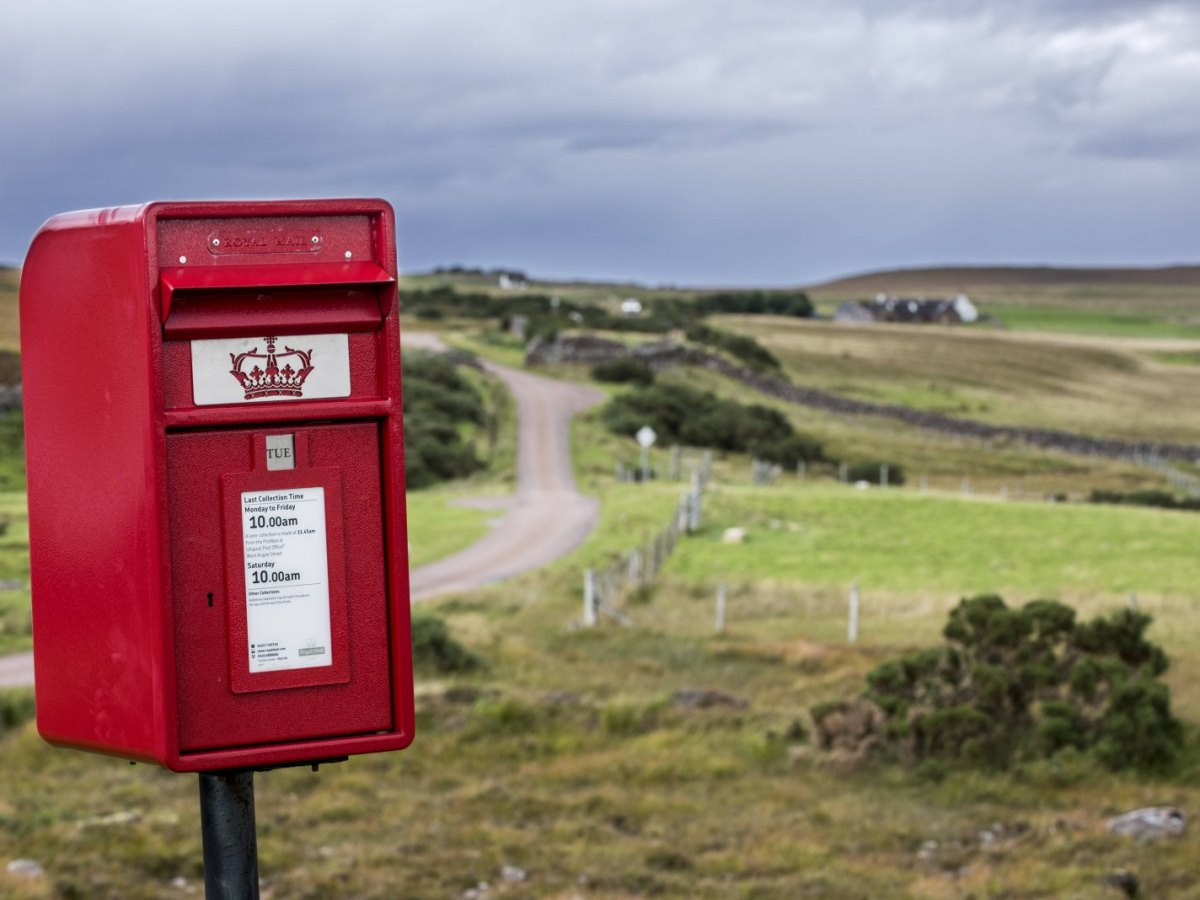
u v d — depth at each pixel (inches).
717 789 649.0
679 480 2901.1
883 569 1659.7
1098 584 1518.2
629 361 4690.0
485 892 474.9
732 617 1355.8
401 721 108.0
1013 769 656.4
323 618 106.8
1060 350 6963.6
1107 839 533.6
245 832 106.7
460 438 3344.0
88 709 109.4
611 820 589.6
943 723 677.3
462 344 5570.9
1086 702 703.1
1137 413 5428.2
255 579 105.0
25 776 664.4
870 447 3880.4
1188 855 511.5
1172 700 824.9
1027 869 493.0
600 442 3430.1
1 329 3260.3
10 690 863.7
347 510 107.2
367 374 107.3
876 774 670.5
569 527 2138.3
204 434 103.7
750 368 5226.4
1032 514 2175.2
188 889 476.4
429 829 566.6
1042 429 4601.4
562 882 488.7
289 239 104.7
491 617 1346.0
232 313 103.1
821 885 480.7
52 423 109.8
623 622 1272.1
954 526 2049.7
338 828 568.1
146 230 100.2
